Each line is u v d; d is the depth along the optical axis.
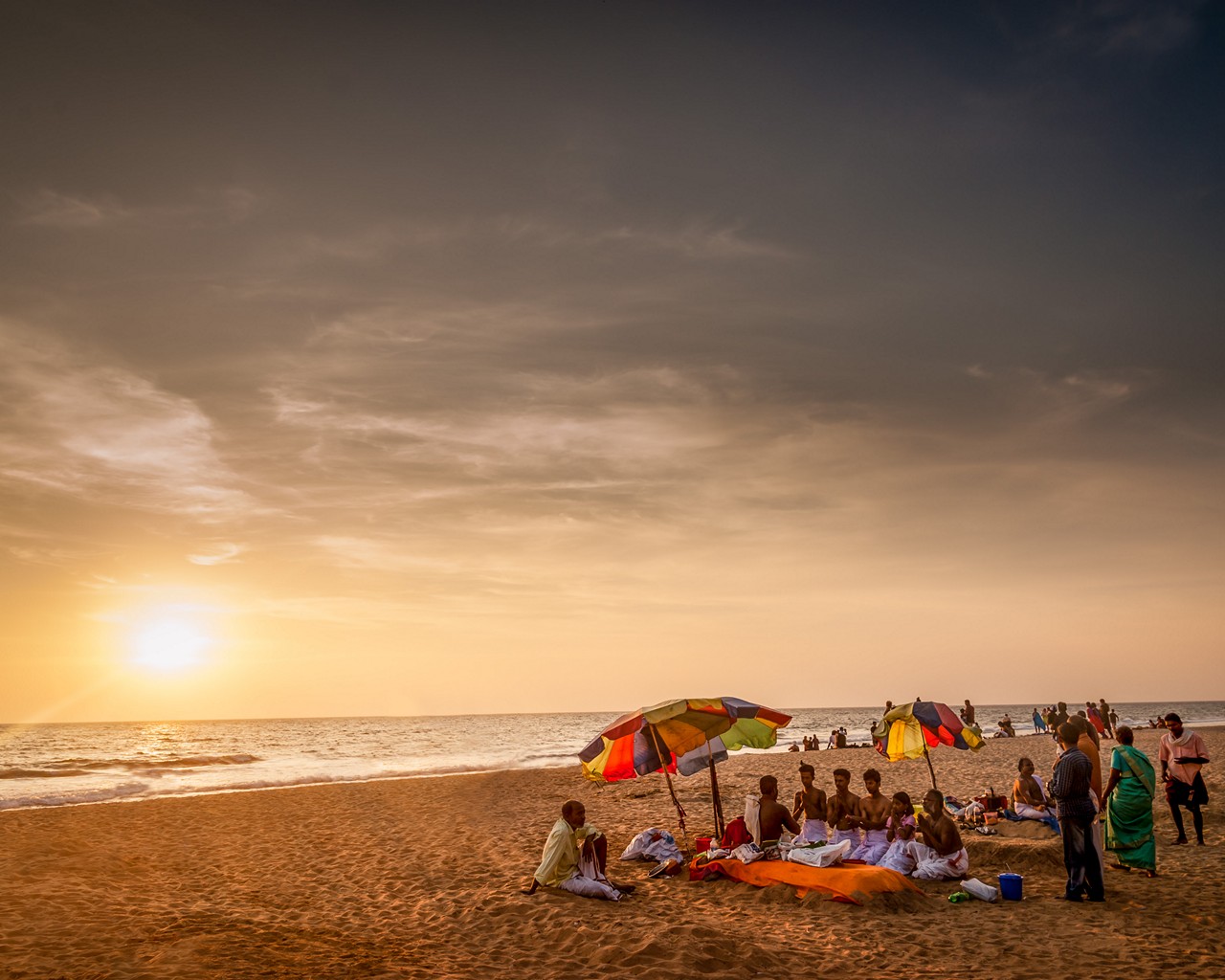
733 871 9.52
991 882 9.30
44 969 6.88
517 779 26.33
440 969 6.84
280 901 9.92
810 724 104.38
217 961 7.04
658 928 7.70
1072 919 7.69
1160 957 6.53
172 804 19.94
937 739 11.53
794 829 9.98
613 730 9.64
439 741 68.00
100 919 8.81
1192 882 8.83
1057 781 8.53
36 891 10.20
